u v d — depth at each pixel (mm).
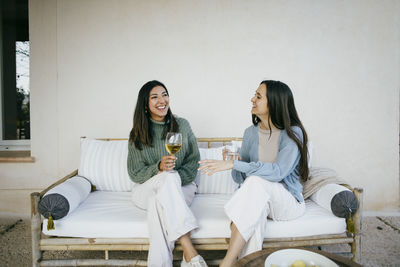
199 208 1663
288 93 1513
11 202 2441
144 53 2389
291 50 2418
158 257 1355
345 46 2430
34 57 2348
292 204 1456
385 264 1716
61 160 2418
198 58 2404
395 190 2527
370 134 2486
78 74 2377
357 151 2494
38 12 2332
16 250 1852
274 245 1452
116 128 2422
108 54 2377
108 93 2398
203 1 2379
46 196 1417
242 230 1277
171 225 1372
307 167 1531
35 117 2383
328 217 1511
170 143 1429
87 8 2350
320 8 2406
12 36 2619
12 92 2633
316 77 2438
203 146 2275
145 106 1766
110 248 1454
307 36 2416
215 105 2434
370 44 2436
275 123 1522
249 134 1708
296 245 1467
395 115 2480
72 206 1509
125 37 2373
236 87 2426
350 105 2463
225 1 2385
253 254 1022
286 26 2406
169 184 1436
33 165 2416
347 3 2412
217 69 2412
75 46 2361
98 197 1821
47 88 2373
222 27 2395
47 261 1461
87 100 2395
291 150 1450
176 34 2389
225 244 1460
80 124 2406
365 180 2516
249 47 2410
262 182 1375
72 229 1451
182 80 2412
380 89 2463
